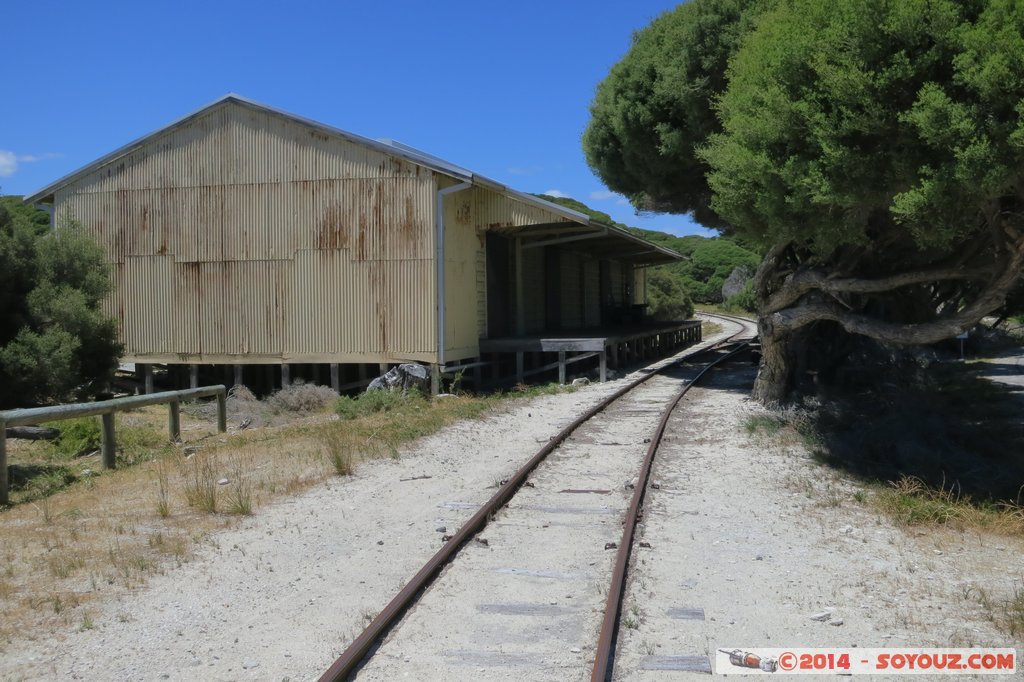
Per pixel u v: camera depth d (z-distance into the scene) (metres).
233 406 17.50
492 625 5.14
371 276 17.94
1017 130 6.96
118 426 14.57
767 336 14.34
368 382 18.66
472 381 19.83
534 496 8.46
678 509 8.02
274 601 5.57
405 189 17.75
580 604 5.48
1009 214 8.57
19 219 13.92
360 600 5.57
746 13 15.43
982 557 6.67
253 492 8.74
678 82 16.73
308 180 18.20
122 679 4.40
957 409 14.08
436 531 7.17
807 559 6.53
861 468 10.02
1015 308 14.10
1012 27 7.11
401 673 4.48
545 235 23.92
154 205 18.98
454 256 18.53
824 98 8.58
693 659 4.64
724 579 6.02
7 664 4.57
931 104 7.43
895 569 6.31
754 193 9.58
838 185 8.41
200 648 4.81
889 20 7.77
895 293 14.25
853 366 16.80
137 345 19.06
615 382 19.91
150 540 6.88
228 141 18.56
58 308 13.38
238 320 18.56
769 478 9.45
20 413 8.98
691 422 13.37
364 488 8.91
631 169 19.64
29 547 6.79
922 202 7.69
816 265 12.55
